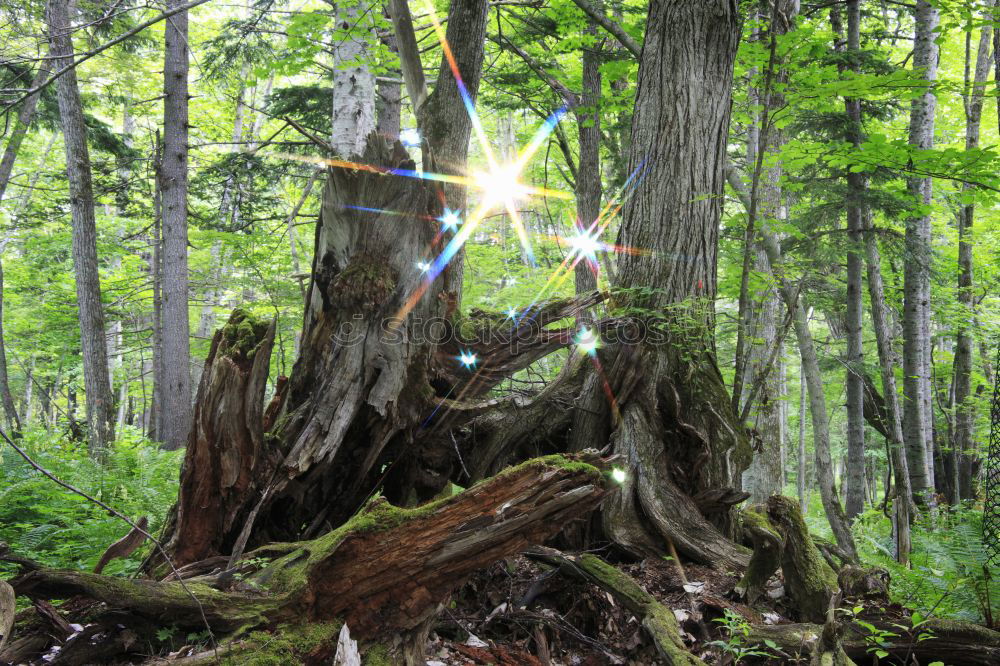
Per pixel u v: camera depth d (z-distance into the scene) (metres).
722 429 5.11
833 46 9.83
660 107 5.55
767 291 6.94
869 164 6.14
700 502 4.89
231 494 3.61
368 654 2.93
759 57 6.45
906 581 4.03
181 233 10.94
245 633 2.73
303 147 12.34
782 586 4.08
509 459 5.34
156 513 4.69
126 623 2.72
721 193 5.62
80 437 10.38
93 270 10.13
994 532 3.73
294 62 8.34
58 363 18.02
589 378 5.41
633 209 5.66
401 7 5.04
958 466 11.30
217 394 3.50
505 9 9.45
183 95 10.99
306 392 4.17
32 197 16.77
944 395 13.34
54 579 2.65
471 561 3.04
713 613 3.86
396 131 11.73
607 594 3.97
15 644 2.65
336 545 2.91
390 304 4.01
